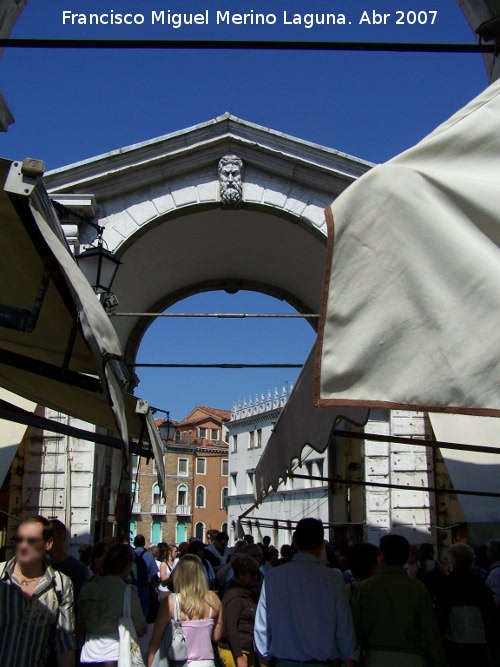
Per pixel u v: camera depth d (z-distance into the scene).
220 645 7.14
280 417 8.27
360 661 5.08
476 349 3.25
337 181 15.34
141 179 15.20
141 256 16.30
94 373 6.09
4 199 4.09
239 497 58.66
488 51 5.29
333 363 3.45
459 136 3.76
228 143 15.37
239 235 16.92
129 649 5.04
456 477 10.16
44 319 5.30
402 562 5.27
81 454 13.96
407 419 14.69
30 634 4.16
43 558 4.37
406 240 3.48
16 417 5.64
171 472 71.19
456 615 6.25
